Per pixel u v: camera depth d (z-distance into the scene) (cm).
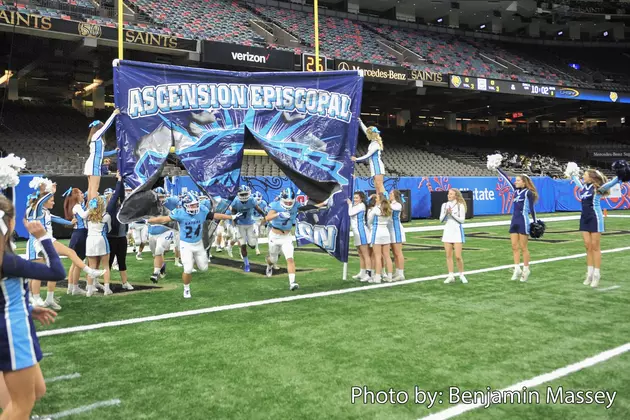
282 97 913
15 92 2758
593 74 4094
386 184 2428
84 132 2600
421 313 653
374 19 3691
